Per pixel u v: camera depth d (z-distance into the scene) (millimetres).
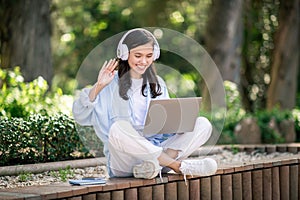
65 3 19953
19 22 10938
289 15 16594
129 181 5590
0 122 6957
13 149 7004
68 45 20453
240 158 8430
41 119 7227
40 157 7234
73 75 20625
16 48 10938
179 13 19469
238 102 12266
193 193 6082
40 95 8836
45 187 5352
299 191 7297
